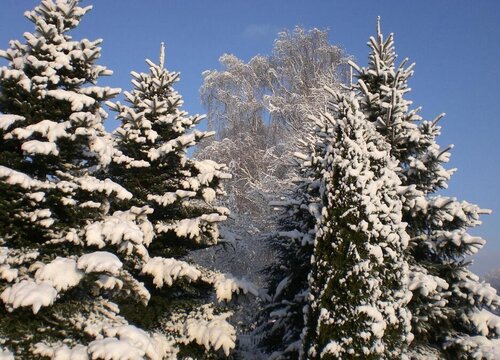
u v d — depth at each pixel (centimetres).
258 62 2759
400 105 978
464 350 843
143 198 1060
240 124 2630
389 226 790
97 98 895
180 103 1127
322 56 2520
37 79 820
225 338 880
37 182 750
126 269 966
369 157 838
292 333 993
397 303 767
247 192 2156
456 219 919
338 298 747
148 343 713
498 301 848
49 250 792
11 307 668
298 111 2233
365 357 716
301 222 1051
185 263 932
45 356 679
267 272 1190
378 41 1105
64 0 930
